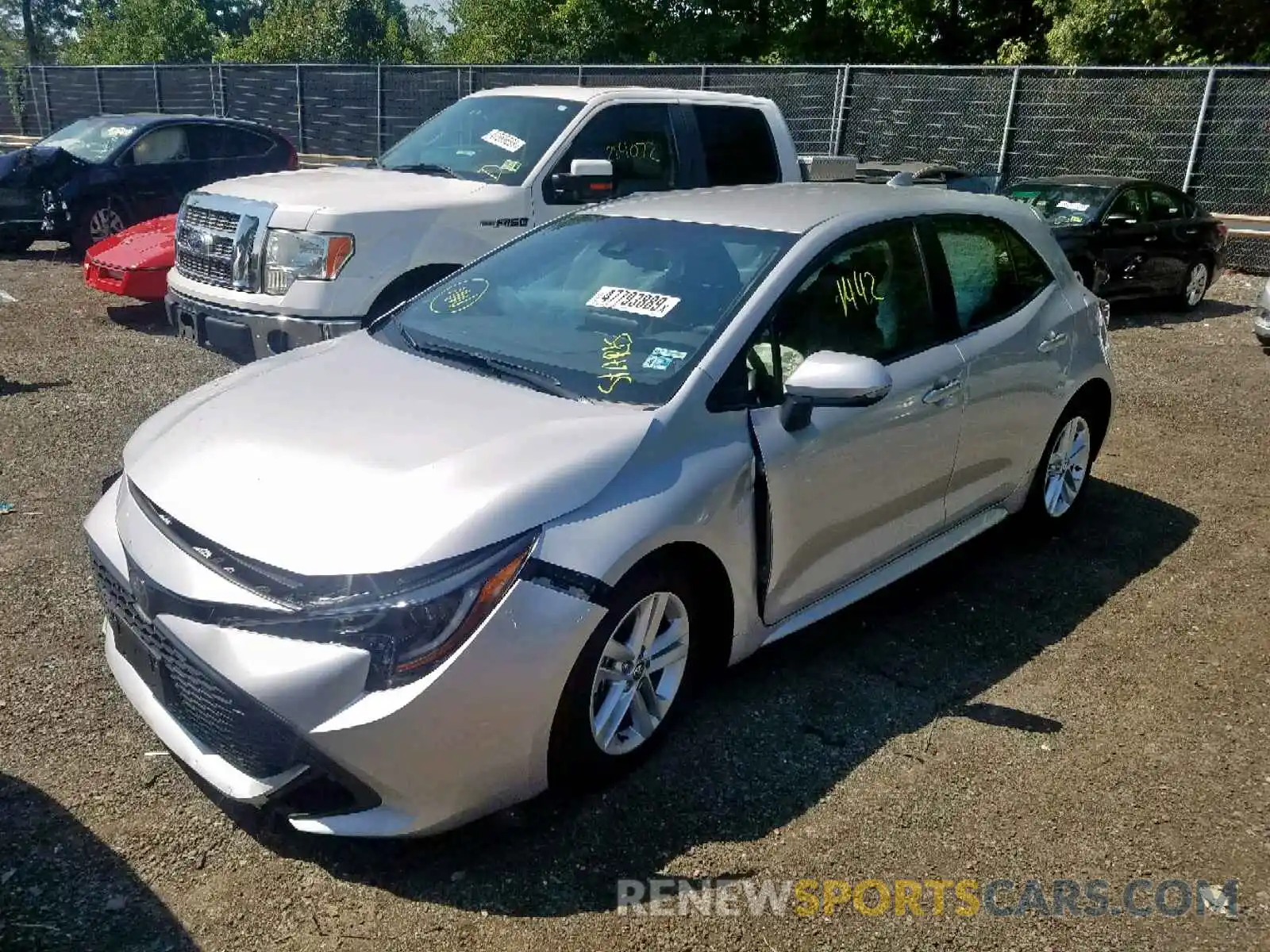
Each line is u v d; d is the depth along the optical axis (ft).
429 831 9.16
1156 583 15.87
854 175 23.91
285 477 9.65
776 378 11.73
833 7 84.84
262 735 8.86
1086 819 10.39
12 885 8.96
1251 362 32.19
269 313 20.62
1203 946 8.87
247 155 42.19
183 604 9.11
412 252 21.07
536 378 11.45
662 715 10.96
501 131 24.18
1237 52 64.23
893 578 13.83
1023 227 16.35
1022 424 15.49
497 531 9.13
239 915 8.79
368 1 139.13
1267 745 11.76
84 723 11.21
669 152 24.81
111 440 19.94
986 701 12.45
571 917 8.90
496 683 8.96
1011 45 76.18
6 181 38.27
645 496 10.09
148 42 114.73
